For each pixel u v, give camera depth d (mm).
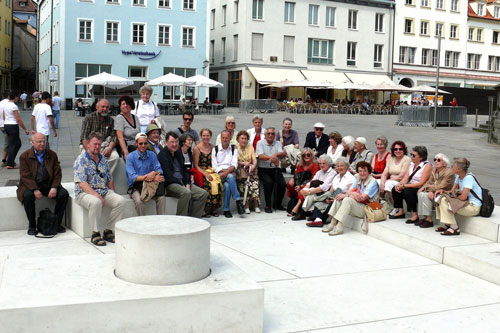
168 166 8180
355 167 9258
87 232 7414
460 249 6574
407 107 29234
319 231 8227
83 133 8352
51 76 30594
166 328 4164
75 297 4070
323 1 47031
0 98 49031
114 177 8031
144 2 40250
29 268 4711
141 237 4336
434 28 52688
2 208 7664
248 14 44219
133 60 40375
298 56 46469
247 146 9406
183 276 4422
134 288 4285
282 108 41625
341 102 45188
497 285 5961
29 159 7516
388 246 7453
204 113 36562
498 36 57094
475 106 49250
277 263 6543
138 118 8969
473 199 7270
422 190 7625
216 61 49062
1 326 3840
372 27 49438
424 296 5562
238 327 4367
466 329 4773
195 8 41750
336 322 4844
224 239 7621
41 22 55562
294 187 9227
